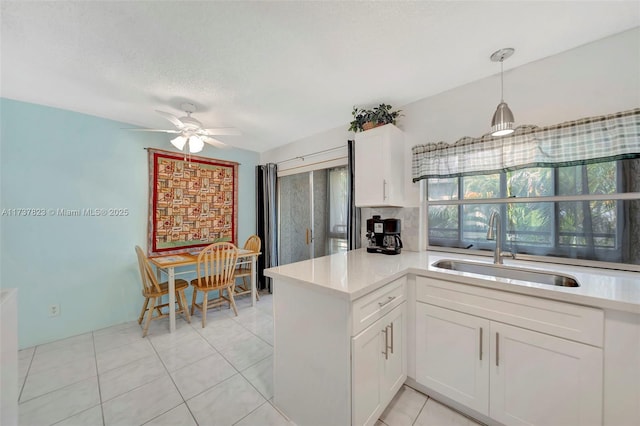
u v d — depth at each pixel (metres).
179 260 2.76
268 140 3.61
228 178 3.78
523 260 1.87
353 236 2.72
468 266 1.89
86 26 1.38
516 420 1.29
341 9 1.29
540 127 1.73
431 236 2.39
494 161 1.91
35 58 1.67
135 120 2.79
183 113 2.59
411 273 1.67
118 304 2.78
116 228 2.78
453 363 1.49
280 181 4.02
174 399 1.62
